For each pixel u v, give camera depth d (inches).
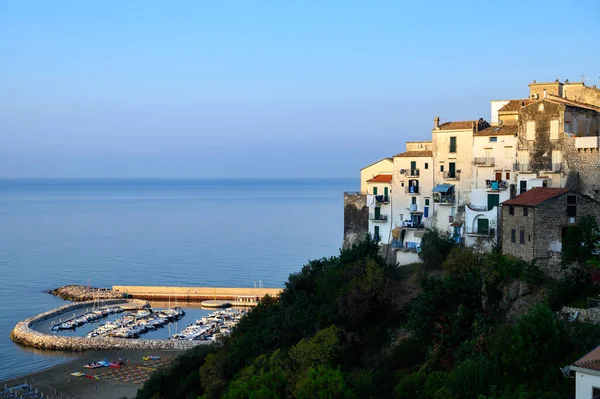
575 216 3088.1
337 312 3570.4
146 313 7121.1
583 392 2049.7
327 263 4237.2
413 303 3267.7
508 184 3614.7
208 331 6284.5
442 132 3959.2
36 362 5565.9
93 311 7185.0
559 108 3440.0
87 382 4958.2
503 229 3245.6
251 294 7677.2
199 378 3794.3
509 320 2928.2
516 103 4079.7
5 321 6786.4
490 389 2368.4
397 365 3078.2
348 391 2610.7
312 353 3134.8
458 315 2923.2
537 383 2337.6
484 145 3759.8
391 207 4227.4
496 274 3083.2
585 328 2493.8
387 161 4429.1
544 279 2982.3
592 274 2859.3
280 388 2849.4
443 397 2440.9
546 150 3494.1
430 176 4035.4
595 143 3287.4
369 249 3932.1
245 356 3668.8
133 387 4822.8
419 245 3978.8
